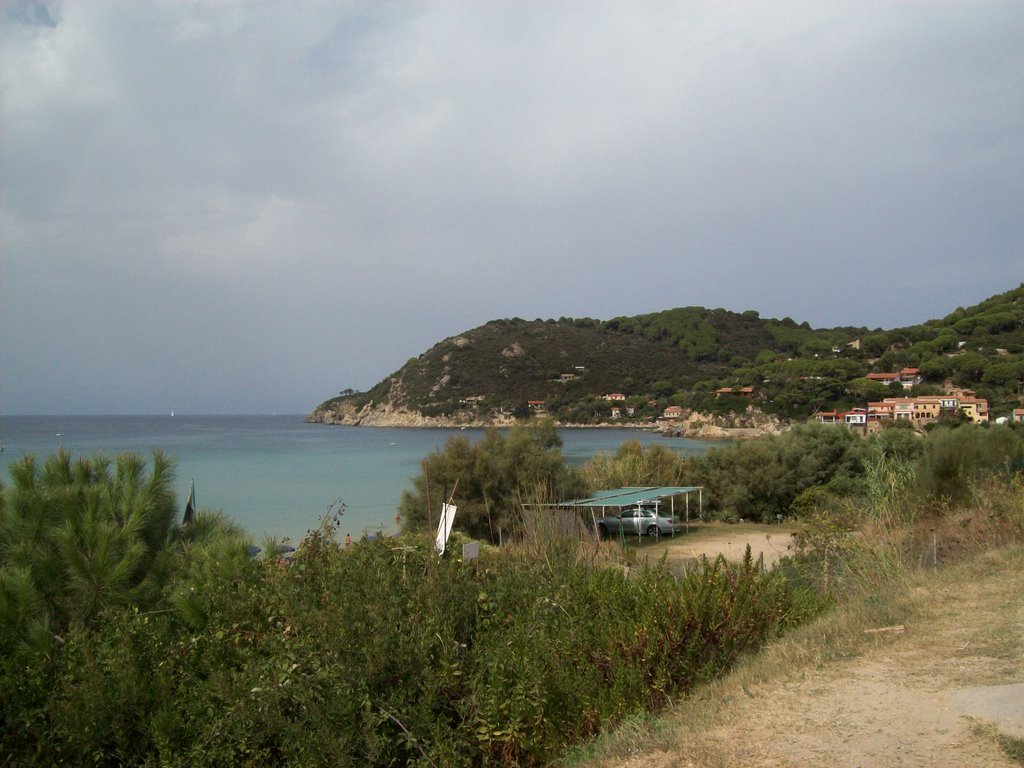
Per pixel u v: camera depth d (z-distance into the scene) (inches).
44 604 254.1
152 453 321.1
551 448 1256.2
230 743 203.2
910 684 207.9
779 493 1210.0
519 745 210.1
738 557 784.9
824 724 184.4
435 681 214.4
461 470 964.6
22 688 211.6
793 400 4542.3
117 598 263.6
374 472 2269.9
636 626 245.0
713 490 1283.2
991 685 201.0
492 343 6998.0
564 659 229.3
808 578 397.1
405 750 203.9
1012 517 450.3
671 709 214.7
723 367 6491.1
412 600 249.8
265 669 208.4
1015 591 306.8
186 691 222.7
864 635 261.0
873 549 401.7
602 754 184.9
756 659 247.3
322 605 244.8
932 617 279.4
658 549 928.9
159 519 305.9
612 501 973.2
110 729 204.2
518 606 270.4
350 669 204.5
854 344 5895.7
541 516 465.7
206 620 256.2
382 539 308.5
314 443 4126.5
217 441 4183.1
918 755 163.0
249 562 281.4
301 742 190.4
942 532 466.6
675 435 4618.6
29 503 273.6
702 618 253.3
